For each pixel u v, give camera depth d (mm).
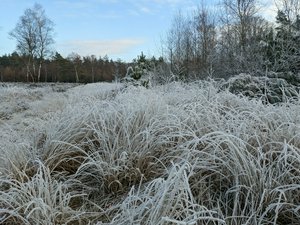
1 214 2871
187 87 6770
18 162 3588
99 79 49500
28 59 56250
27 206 2598
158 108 4051
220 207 2834
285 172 2768
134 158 3432
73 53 53625
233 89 6602
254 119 3730
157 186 2564
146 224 2307
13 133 4672
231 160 3035
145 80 8883
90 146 3803
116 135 3686
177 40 23812
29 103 12086
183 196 2537
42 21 57375
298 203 2742
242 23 18781
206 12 25203
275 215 2473
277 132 3381
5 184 3361
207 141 3314
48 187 2982
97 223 2564
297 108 4094
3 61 57938
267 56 8688
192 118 3730
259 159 2883
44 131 4504
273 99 6098
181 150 3340
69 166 3709
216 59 12188
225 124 3639
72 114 4434
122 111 4141
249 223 2586
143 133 3545
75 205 3127
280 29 9141
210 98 5078
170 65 16500
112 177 3314
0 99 13992
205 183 3014
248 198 2785
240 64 9031
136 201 2682
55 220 2746
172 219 2133
